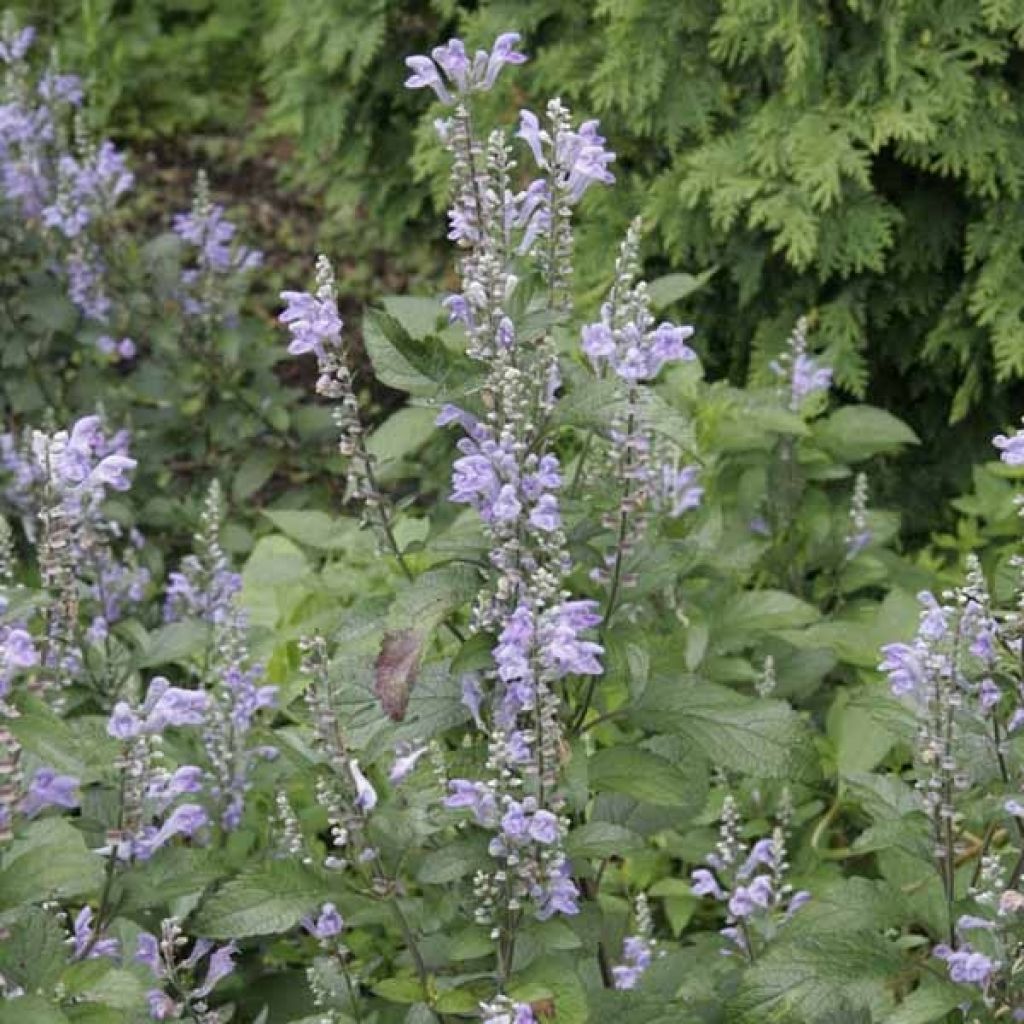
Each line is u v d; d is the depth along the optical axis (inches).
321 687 48.6
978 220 87.4
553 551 48.4
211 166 145.1
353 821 49.0
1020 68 85.0
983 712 50.1
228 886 48.4
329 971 53.6
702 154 87.2
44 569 54.2
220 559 70.8
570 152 52.7
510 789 48.3
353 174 112.7
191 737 65.3
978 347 88.4
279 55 113.9
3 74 144.9
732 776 66.7
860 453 79.4
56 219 86.0
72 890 48.4
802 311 90.5
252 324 92.5
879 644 71.4
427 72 52.9
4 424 89.5
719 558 71.3
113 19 152.8
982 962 47.8
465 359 50.1
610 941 59.4
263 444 92.9
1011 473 82.7
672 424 51.5
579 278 93.0
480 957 51.2
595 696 55.1
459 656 48.5
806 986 48.9
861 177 83.2
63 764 46.1
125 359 112.2
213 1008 58.3
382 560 70.8
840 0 84.9
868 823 66.4
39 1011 45.1
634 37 88.1
